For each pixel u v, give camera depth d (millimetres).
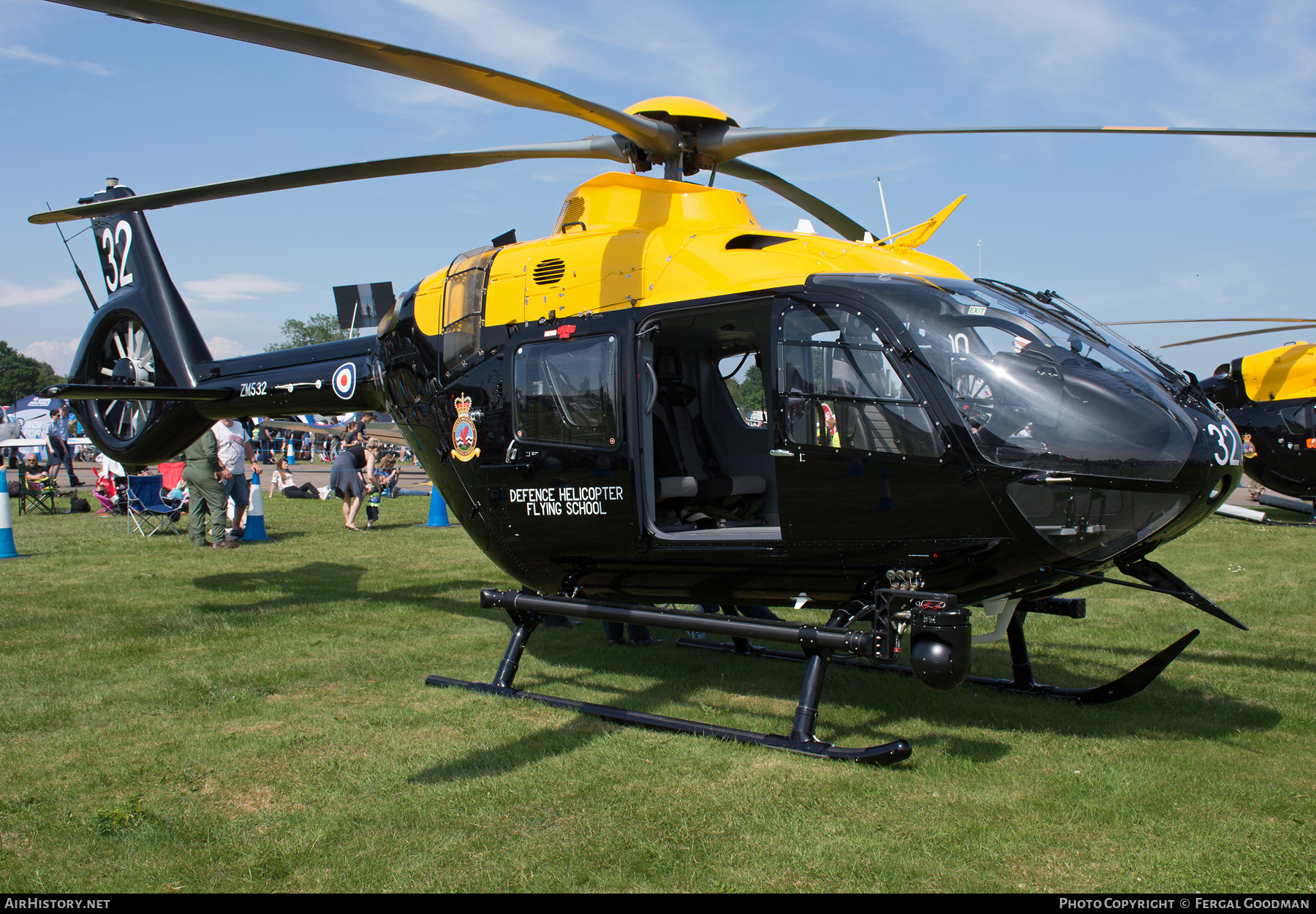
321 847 3422
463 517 6082
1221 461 4203
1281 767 4195
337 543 12375
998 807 3740
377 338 6973
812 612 8125
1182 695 5371
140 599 8266
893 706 5273
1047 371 4230
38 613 7574
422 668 6066
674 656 6566
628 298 5180
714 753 4398
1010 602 4887
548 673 6023
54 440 21625
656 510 6105
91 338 9148
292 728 4812
